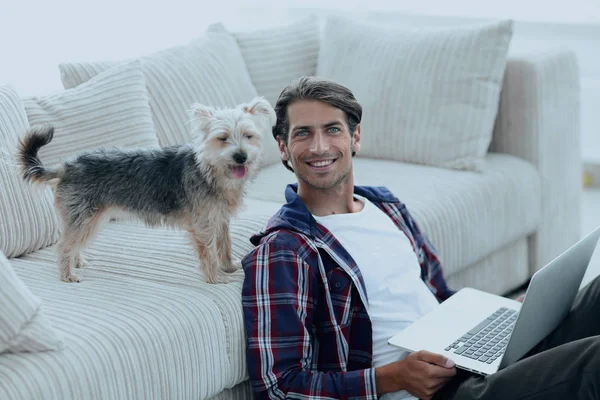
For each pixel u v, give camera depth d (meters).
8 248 2.21
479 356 1.84
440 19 4.31
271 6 4.67
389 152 3.20
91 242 2.14
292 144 1.98
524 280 3.36
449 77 3.07
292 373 1.84
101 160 2.09
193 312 1.86
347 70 3.29
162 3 4.25
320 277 1.93
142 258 2.19
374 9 4.44
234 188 2.04
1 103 2.27
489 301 2.15
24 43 3.77
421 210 2.70
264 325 1.88
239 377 1.96
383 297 2.00
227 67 3.13
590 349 1.64
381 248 2.04
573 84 3.41
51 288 2.01
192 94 2.96
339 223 2.02
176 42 4.35
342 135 1.98
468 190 2.91
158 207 2.07
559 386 1.65
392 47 3.20
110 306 1.87
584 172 4.56
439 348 1.87
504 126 3.25
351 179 2.07
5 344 1.62
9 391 1.52
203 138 2.02
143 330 1.76
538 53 3.27
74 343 1.69
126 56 4.14
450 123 3.06
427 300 2.10
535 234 3.33
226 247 2.10
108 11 4.04
